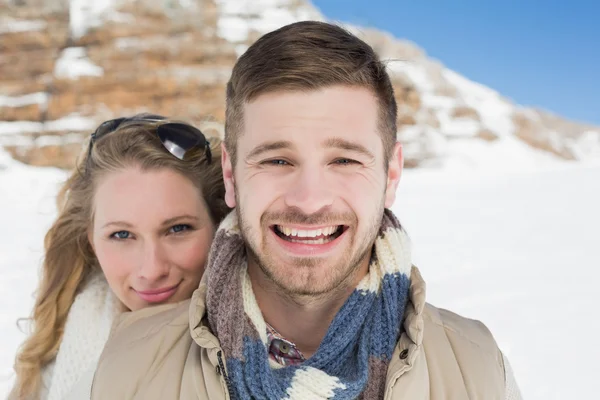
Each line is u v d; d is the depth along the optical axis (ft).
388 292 5.09
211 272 5.21
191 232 7.14
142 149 6.88
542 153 113.19
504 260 26.11
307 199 4.76
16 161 76.18
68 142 78.07
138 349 5.40
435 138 100.89
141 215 6.75
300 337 5.42
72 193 7.68
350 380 4.79
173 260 6.97
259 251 5.01
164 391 5.12
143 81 87.10
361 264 5.20
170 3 94.99
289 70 4.81
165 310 6.04
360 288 5.11
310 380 4.72
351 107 4.91
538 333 15.64
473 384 5.02
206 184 7.29
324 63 4.82
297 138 4.83
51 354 7.63
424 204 48.96
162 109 87.92
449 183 69.82
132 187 6.77
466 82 126.31
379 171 5.12
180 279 7.07
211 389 4.84
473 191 58.90
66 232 7.67
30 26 87.76
